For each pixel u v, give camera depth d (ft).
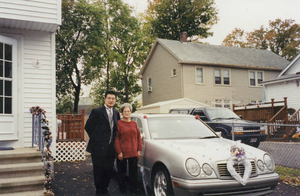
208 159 15.81
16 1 22.61
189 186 14.83
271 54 107.34
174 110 45.78
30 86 24.39
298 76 68.90
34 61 24.75
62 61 88.84
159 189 17.38
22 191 18.19
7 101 23.40
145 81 107.24
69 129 35.09
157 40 95.76
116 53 105.60
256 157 17.01
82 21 95.09
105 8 109.70
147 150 18.80
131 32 113.80
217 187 15.05
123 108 18.51
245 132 36.32
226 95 88.84
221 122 37.32
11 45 24.03
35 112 22.30
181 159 15.69
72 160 34.14
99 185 17.95
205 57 89.40
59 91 94.43
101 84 127.75
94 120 18.02
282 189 20.89
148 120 20.80
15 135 23.48
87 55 95.25
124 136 18.24
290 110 65.31
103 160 17.95
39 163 20.01
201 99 85.25
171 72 89.45
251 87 93.35
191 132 20.79
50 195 18.12
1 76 23.24
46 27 24.44
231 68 90.63
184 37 98.17
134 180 18.63
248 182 15.70
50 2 23.77
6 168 18.74
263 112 59.72
